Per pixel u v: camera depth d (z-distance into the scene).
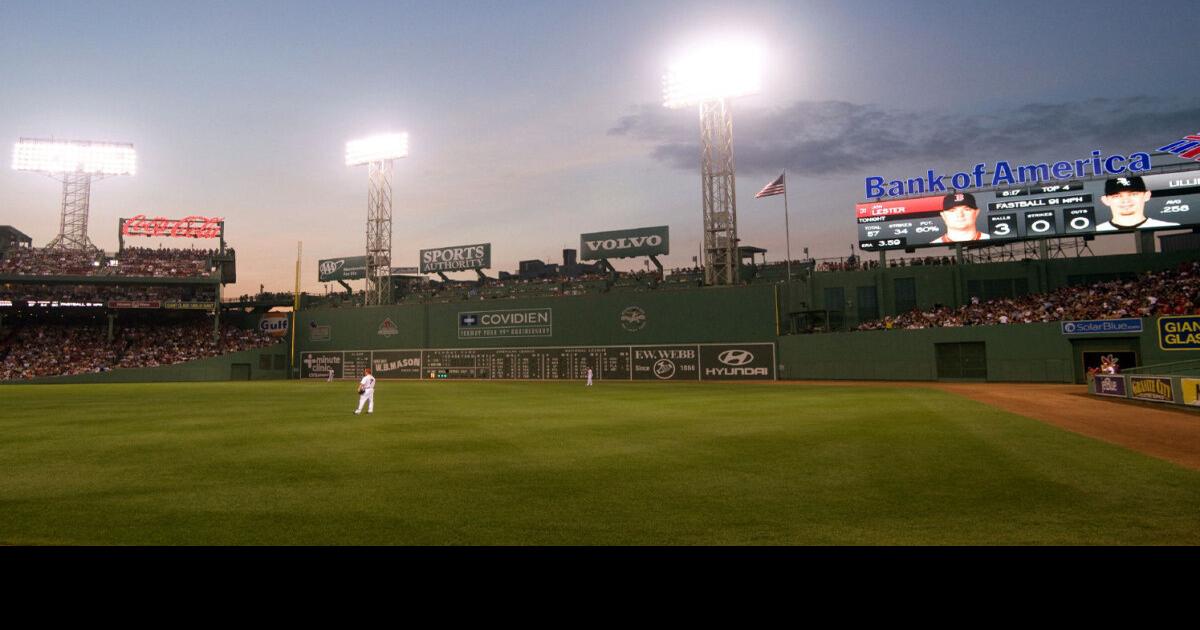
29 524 7.37
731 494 8.81
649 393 34.53
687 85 55.22
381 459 12.09
